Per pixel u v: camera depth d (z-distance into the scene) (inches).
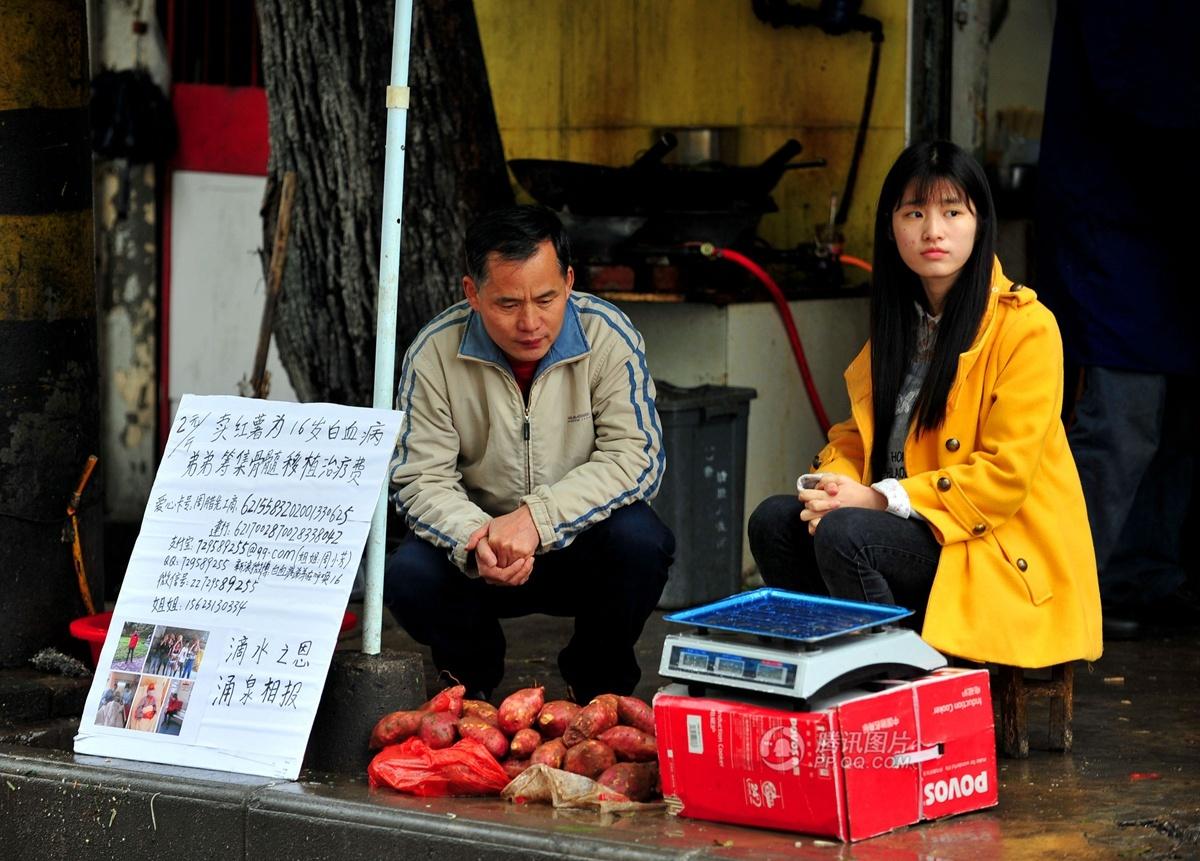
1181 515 277.0
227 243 394.9
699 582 299.1
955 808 170.7
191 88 394.0
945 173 191.6
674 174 302.7
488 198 297.1
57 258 233.8
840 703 159.6
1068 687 196.5
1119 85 249.8
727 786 165.0
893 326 202.8
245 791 179.8
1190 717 215.9
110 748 194.2
